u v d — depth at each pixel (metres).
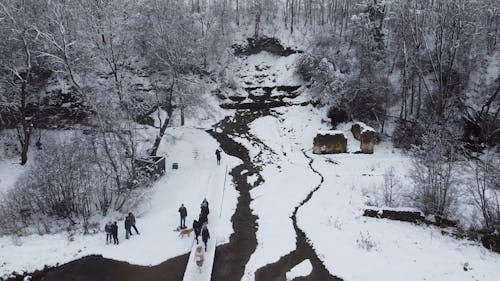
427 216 23.16
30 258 20.25
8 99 38.88
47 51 37.44
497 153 36.91
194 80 41.50
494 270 17.66
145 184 29.69
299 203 26.00
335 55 49.88
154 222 24.44
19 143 39.38
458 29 38.53
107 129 28.83
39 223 25.19
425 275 17.42
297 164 34.31
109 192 27.94
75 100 43.91
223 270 18.95
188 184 30.72
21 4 38.09
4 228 23.98
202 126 45.84
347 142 38.47
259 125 45.06
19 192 26.23
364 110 42.25
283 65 54.41
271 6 63.25
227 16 60.62
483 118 38.84
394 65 46.72
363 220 23.33
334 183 29.31
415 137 37.38
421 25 43.19
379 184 28.53
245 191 29.08
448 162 24.42
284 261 19.47
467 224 22.36
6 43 36.50
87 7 31.17
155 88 39.25
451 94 41.84
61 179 25.97
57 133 40.59
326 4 64.88
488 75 44.06
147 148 37.09
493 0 41.69
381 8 51.12
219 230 22.66
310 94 48.53
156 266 19.53
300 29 59.12
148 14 41.41
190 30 43.94
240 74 54.91
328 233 21.70
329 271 18.41
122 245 21.61
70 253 20.86
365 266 18.38
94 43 31.83
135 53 48.38
